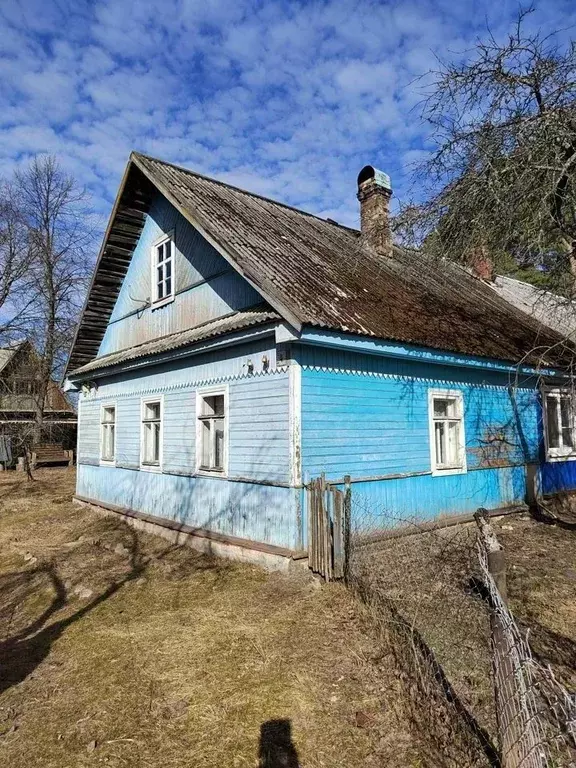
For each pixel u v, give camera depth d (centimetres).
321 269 913
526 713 267
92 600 675
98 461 1284
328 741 359
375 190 1324
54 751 371
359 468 776
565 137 699
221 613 589
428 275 1259
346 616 547
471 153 785
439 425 967
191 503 912
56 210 2861
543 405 1187
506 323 1198
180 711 405
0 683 478
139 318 1190
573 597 596
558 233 810
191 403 927
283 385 719
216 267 932
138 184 1108
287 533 700
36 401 2795
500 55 751
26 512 1311
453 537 779
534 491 1141
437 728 356
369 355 810
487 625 499
